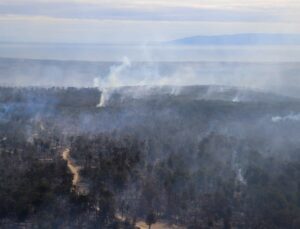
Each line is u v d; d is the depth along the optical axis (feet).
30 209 176.65
